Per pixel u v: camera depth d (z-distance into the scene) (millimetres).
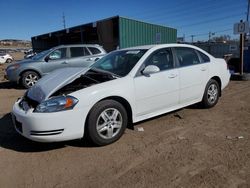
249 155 3463
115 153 3666
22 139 4277
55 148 3889
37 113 3500
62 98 3562
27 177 3131
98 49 10445
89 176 3105
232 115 5254
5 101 7309
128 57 4664
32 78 9641
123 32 15180
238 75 10117
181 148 3752
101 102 3811
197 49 5480
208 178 2959
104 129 3859
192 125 4707
